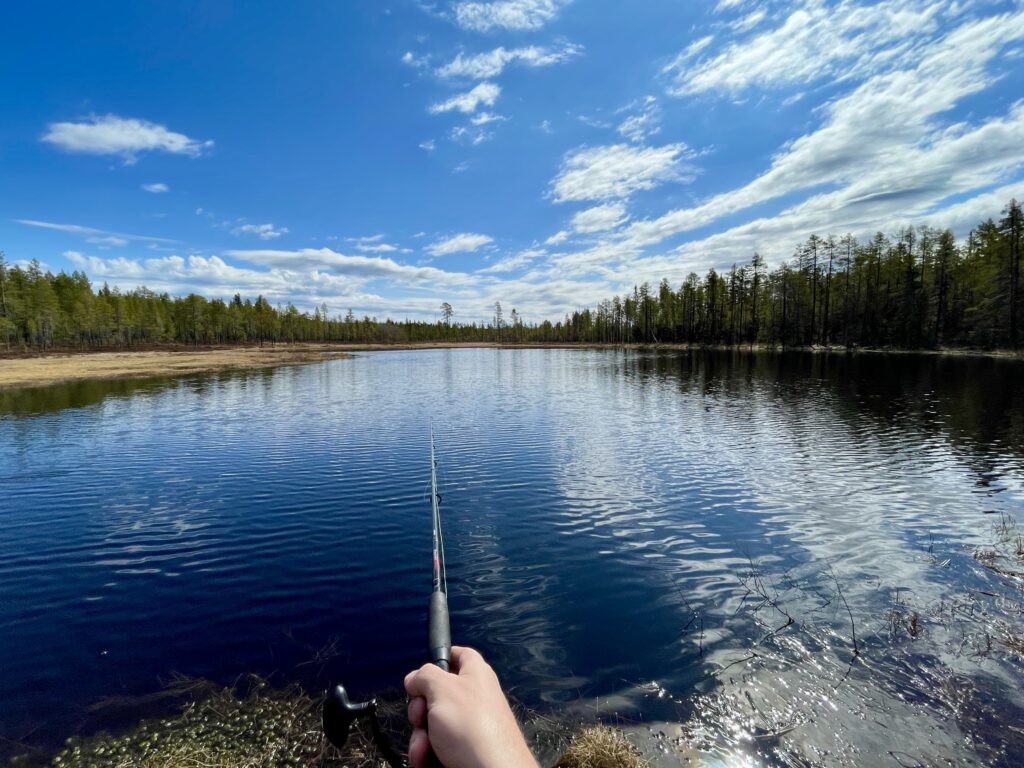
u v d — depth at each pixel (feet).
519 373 153.48
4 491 39.91
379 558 27.30
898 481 40.70
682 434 59.52
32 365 172.86
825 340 238.07
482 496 37.78
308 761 13.98
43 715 15.90
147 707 16.21
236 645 19.60
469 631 20.40
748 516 33.35
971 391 88.84
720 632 20.20
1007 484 39.55
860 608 21.77
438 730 2.73
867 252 227.61
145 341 338.13
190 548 28.96
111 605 22.77
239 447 54.49
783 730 14.97
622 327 422.41
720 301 307.99
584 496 37.65
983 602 22.02
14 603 23.03
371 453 51.37
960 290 192.75
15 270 273.13
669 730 15.05
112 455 51.31
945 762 13.69
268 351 323.78
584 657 18.69
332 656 18.80
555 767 13.73
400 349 422.00
